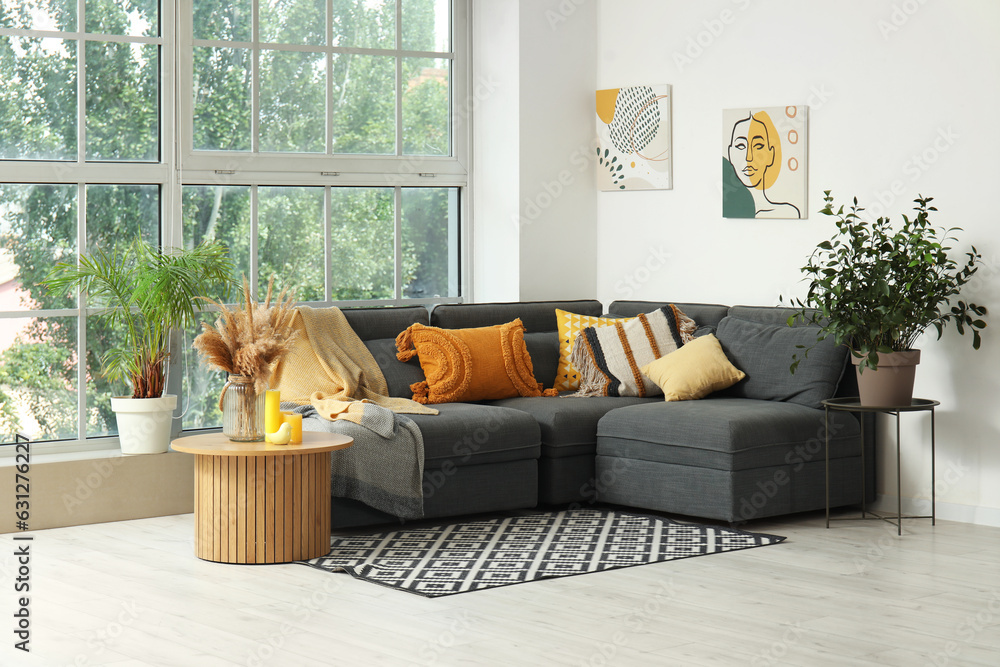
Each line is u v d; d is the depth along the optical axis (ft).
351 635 11.73
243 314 15.44
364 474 16.39
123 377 18.81
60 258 18.39
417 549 15.58
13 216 17.95
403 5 21.86
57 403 18.35
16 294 18.02
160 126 19.29
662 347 19.75
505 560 14.92
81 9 18.44
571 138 22.50
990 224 17.35
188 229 19.65
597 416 18.49
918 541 16.22
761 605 12.86
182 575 14.23
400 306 22.03
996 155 17.24
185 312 17.92
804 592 13.42
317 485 15.15
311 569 14.60
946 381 17.92
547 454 18.15
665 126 21.53
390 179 21.72
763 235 20.21
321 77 20.94
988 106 17.31
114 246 18.92
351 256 21.43
